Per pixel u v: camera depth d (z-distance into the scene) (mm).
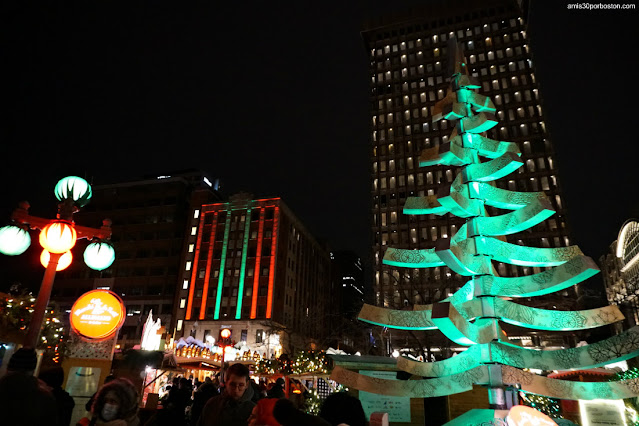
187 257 66625
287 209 69250
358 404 2777
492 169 5586
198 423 4676
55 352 9727
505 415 4340
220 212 68000
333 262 91938
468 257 5195
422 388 4949
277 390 9062
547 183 67312
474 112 6637
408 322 5145
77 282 69688
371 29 88250
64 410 5047
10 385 2645
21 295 9156
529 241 64438
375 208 74312
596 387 4520
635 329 4266
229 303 61219
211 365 21594
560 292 44562
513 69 76750
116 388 3623
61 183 7797
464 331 4672
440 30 84312
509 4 81625
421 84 81438
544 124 71188
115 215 74438
